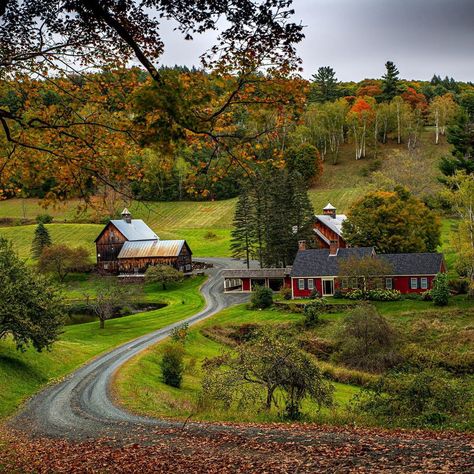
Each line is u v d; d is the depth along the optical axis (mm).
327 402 26688
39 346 40656
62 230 121938
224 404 28266
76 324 69000
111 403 32531
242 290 82938
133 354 49094
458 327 54469
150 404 32188
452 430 20094
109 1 12008
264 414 26406
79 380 40219
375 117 161000
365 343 47281
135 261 99000
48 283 42312
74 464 15203
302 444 16906
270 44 11562
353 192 131875
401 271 70375
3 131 13648
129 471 14195
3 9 11219
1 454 17203
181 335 52812
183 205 141875
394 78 183000
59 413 30375
